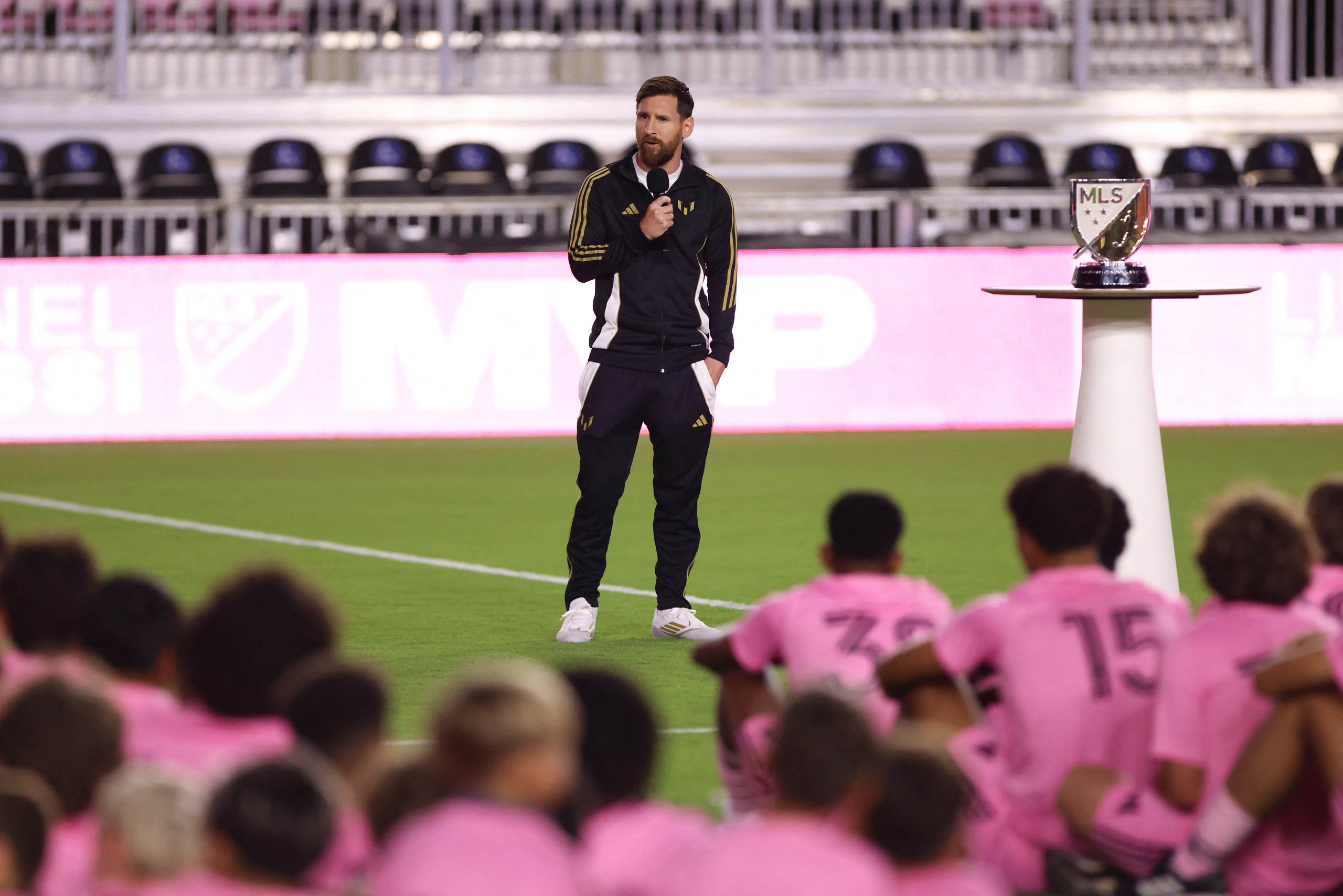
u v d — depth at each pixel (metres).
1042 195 52.53
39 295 47.81
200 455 46.56
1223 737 12.80
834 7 68.94
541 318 48.19
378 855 10.20
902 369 48.88
